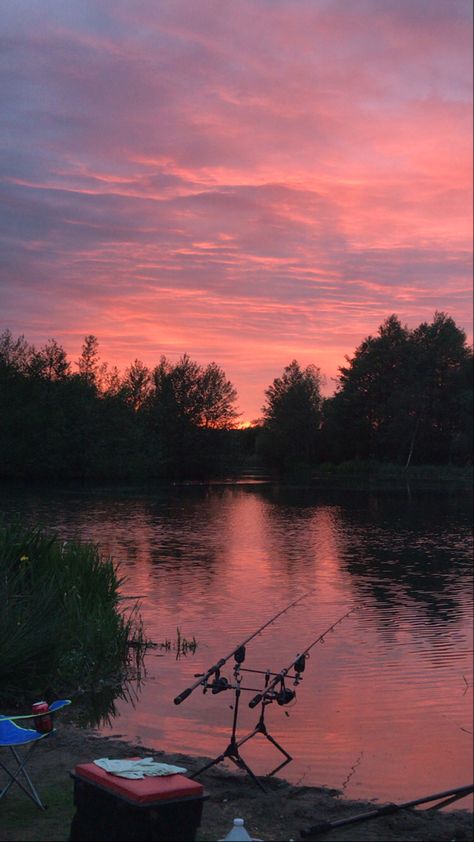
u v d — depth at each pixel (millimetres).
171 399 66500
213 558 21562
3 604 8859
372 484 64250
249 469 93062
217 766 6539
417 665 10453
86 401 34531
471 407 78125
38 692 8508
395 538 27219
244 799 5602
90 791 4262
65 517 29750
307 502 44219
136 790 4047
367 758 6895
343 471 81250
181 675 9734
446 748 7141
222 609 14281
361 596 15984
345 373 89250
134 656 10609
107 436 46625
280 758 6957
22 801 5301
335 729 7680
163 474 65688
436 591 16672
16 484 25703
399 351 84875
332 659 10719
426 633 12453
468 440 78000
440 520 34062
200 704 8555
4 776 5898
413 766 6684
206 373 67875
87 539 24688
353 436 88062
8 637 8453
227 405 68750
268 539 26516
